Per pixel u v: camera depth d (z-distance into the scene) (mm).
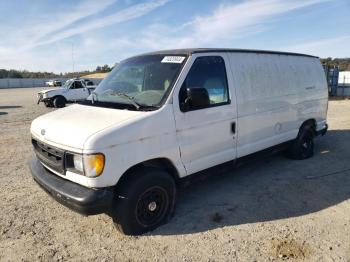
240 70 4805
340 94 23688
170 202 3992
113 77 4723
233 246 3514
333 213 4242
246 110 4828
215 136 4383
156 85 4039
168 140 3812
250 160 5152
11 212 4398
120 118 3604
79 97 20719
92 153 3229
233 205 4520
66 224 4066
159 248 3506
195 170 4219
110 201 3365
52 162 3709
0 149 7945
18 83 68812
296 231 3795
